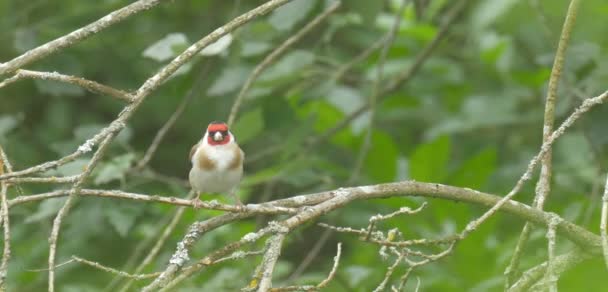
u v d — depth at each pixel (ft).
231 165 30.37
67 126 47.80
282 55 39.37
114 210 33.63
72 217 33.55
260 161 48.16
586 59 36.76
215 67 37.73
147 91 23.90
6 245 22.41
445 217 35.53
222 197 39.32
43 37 39.91
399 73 45.57
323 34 42.57
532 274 25.26
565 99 38.63
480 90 47.80
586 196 37.45
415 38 46.70
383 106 48.11
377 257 38.55
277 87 37.63
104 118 49.29
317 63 43.37
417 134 48.55
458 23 45.88
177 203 23.44
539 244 34.27
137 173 35.17
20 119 40.83
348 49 47.19
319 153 44.27
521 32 42.19
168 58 31.91
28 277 39.29
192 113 48.37
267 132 39.22
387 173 41.14
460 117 45.03
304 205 25.22
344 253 48.62
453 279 33.88
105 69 46.01
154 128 49.96
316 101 42.47
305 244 48.91
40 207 33.19
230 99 46.26
